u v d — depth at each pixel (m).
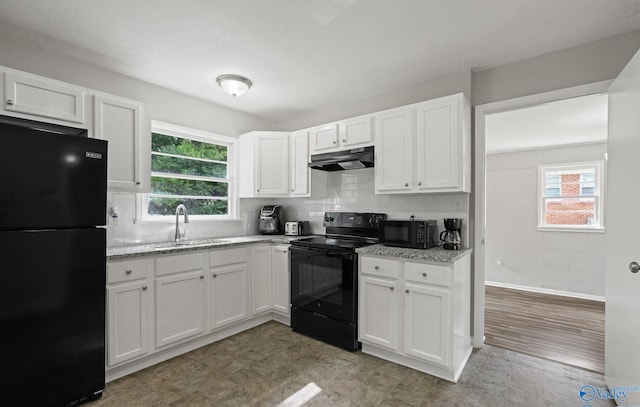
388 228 2.64
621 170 1.79
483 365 2.34
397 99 3.06
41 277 1.67
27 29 2.03
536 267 4.88
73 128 2.09
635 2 1.77
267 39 2.18
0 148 1.53
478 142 2.65
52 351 1.71
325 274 2.71
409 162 2.58
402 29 2.06
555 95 2.33
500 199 5.23
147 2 1.77
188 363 2.34
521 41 2.21
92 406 1.82
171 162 3.16
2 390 1.55
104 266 1.91
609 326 1.95
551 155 4.83
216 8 1.83
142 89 2.85
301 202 3.79
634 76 1.64
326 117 3.61
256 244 3.08
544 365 2.35
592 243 4.47
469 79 2.63
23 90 1.90
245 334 2.89
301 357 2.44
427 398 1.92
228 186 3.67
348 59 2.47
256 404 1.86
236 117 3.69
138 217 2.79
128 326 2.13
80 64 2.46
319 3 1.79
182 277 2.45
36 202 1.64
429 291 2.15
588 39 2.18
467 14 1.90
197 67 2.60
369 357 2.44
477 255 2.64
